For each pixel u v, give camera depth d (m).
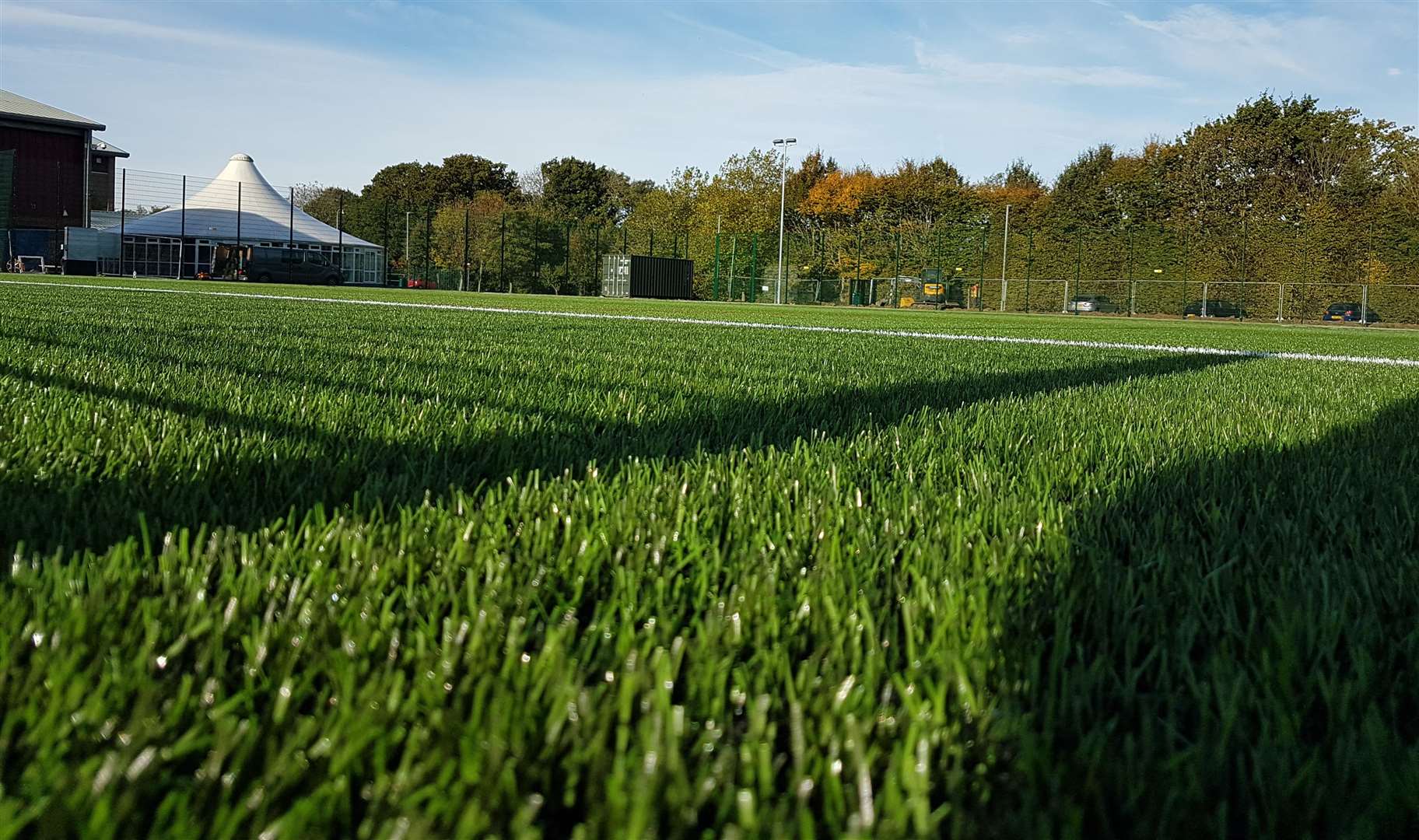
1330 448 2.70
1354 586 1.28
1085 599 1.20
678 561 1.28
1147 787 0.74
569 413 2.78
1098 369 5.93
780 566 1.27
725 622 1.02
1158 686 0.94
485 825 0.64
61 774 0.67
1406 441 2.91
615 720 0.79
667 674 0.84
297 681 0.84
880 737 0.79
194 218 38.03
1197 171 40.38
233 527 1.30
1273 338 13.95
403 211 42.91
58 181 44.28
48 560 1.11
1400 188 34.75
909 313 25.12
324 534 1.28
